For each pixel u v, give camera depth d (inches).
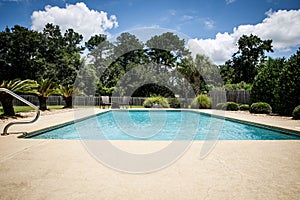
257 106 524.7
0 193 97.5
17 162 141.4
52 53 1325.0
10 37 1176.8
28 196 94.9
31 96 931.3
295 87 449.4
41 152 165.9
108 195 96.4
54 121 358.6
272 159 149.8
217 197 94.5
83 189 102.3
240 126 384.5
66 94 717.9
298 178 115.5
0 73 1082.1
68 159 147.9
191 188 103.8
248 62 1547.7
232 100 762.8
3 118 384.8
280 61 584.1
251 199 92.7
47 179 113.8
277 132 291.4
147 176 118.7
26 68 1150.3
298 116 388.5
